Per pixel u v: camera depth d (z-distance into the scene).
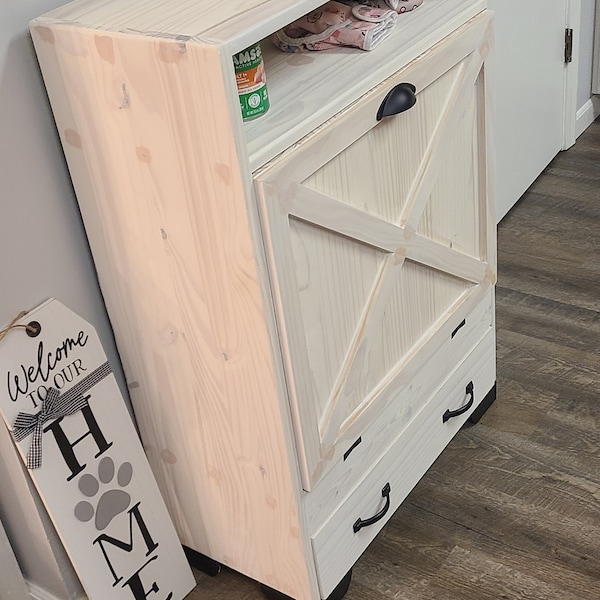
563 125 2.62
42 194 1.14
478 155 1.45
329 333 1.19
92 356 1.22
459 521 1.52
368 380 1.30
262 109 1.06
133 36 0.95
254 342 1.10
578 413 1.71
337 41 1.21
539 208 2.41
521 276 2.14
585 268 2.14
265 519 1.29
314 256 1.12
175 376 1.24
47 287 1.19
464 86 1.33
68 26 1.01
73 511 1.23
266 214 0.99
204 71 0.91
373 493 1.41
